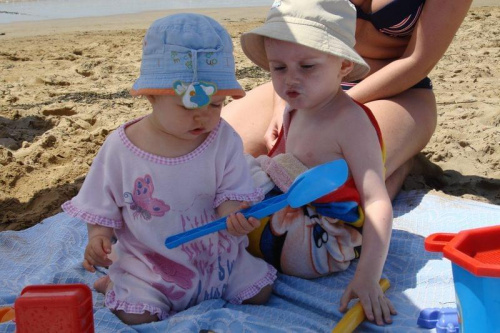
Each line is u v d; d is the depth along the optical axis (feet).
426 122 6.21
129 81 11.94
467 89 10.44
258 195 4.75
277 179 5.07
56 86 11.76
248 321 4.42
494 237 4.08
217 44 4.41
